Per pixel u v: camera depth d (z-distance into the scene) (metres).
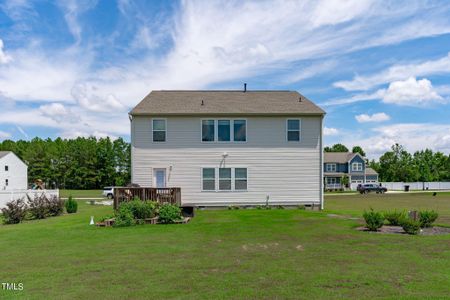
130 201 16.00
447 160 76.44
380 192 53.41
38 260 8.36
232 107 22.00
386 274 7.01
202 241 10.64
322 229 12.97
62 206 21.98
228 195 21.45
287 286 6.25
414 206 26.69
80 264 7.92
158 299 5.64
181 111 21.23
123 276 6.94
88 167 77.81
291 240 10.78
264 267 7.56
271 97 23.73
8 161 49.00
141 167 21.16
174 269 7.43
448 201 32.91
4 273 7.25
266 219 15.95
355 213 19.16
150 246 9.90
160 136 21.33
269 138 21.77
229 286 6.26
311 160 21.89
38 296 5.83
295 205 21.69
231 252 9.10
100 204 30.78
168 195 17.78
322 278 6.73
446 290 6.04
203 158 21.45
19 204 19.50
